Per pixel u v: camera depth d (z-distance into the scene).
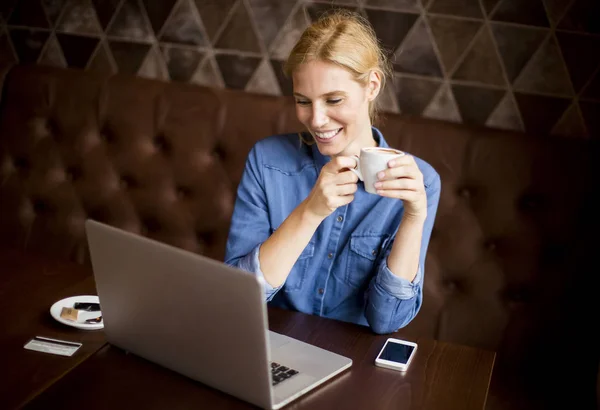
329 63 1.28
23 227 2.36
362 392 1.12
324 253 1.51
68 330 1.28
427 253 2.00
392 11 2.11
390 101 2.18
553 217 1.88
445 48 2.09
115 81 2.25
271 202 1.54
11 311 1.33
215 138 2.15
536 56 2.03
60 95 2.28
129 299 1.13
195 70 2.35
